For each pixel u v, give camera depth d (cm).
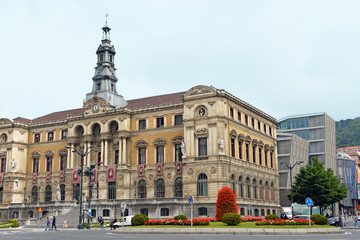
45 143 10344
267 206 9462
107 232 5450
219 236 4194
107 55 10431
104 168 9138
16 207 9712
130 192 8906
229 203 6134
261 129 9881
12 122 10419
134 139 9131
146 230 4912
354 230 6169
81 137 9788
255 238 3844
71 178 9556
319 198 9038
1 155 10444
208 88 8181
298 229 4603
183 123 8388
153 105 9381
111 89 10275
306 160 15462
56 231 6000
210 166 7906
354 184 17712
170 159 8644
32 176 10319
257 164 9331
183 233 4712
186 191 8050
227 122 8162
